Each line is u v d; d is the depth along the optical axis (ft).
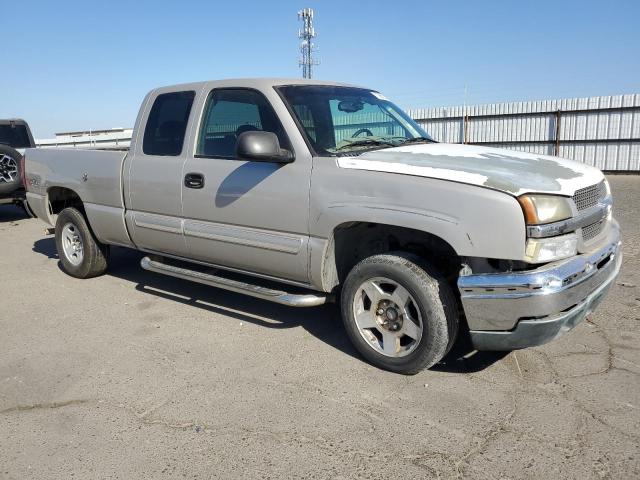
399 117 16.02
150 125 16.30
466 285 10.44
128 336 14.58
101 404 11.02
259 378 11.95
